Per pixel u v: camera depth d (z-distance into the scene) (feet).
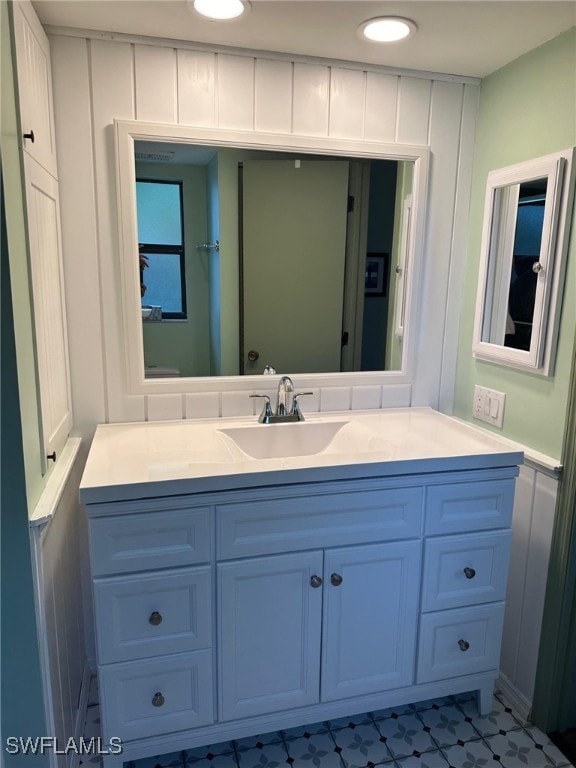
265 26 4.97
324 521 4.82
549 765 5.19
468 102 6.25
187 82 5.42
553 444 5.33
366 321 6.44
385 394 6.69
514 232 5.72
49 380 4.60
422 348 6.70
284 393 6.17
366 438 5.67
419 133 6.16
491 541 5.34
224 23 4.92
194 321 5.92
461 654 5.52
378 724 5.67
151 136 5.39
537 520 5.56
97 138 5.30
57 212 5.18
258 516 4.63
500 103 5.91
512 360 5.72
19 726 4.15
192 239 5.75
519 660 5.91
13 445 3.76
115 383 5.80
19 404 3.71
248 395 6.22
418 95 6.07
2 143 3.43
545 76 5.26
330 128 5.89
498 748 5.38
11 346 3.62
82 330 5.59
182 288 5.82
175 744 4.84
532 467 5.56
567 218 5.04
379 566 5.06
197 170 5.62
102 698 4.56
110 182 5.40
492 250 6.06
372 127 6.01
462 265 6.59
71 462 5.02
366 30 5.03
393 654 5.30
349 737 5.49
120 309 5.65
